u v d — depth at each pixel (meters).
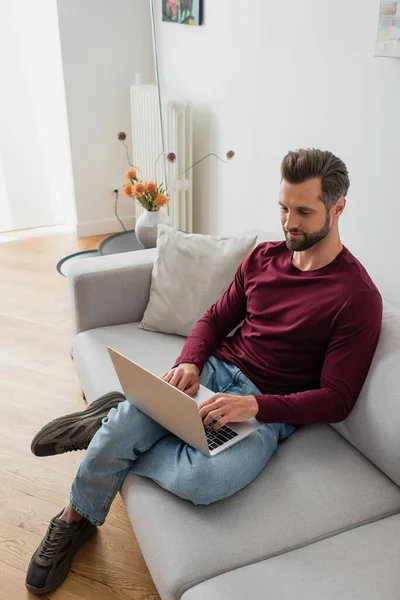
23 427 2.14
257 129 2.59
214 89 2.86
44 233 3.77
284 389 1.61
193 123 3.12
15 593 1.57
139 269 2.09
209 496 1.36
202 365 1.69
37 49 3.38
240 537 1.30
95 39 3.34
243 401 1.45
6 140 3.53
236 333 1.78
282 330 1.60
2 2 3.24
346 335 1.48
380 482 1.45
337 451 1.54
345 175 1.50
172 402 1.34
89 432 1.62
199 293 1.99
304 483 1.44
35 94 3.48
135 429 1.48
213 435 1.44
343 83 2.03
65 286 3.15
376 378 1.46
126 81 3.51
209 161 3.04
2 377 2.40
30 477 1.93
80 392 2.33
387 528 1.33
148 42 3.46
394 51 1.76
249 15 2.47
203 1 2.79
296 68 2.25
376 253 2.04
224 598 1.17
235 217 2.92
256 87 2.53
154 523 1.35
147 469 1.46
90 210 3.72
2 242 3.63
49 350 2.59
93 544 1.71
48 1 3.29
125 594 1.57
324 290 1.54
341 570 1.23
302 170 1.46
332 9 2.01
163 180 3.19
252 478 1.43
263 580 1.21
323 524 1.34
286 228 1.52
